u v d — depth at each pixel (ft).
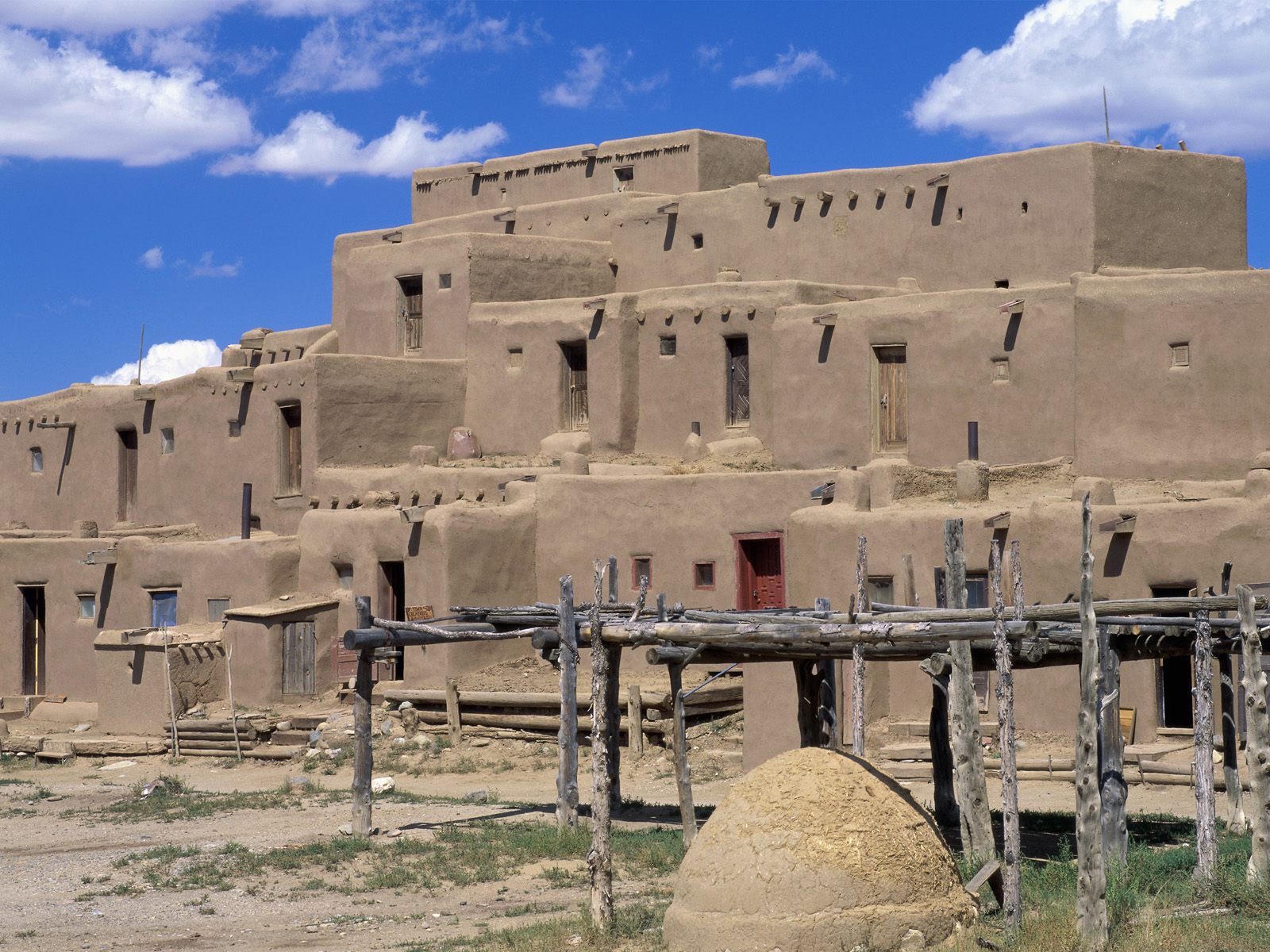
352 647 59.88
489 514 93.86
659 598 53.11
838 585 76.28
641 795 71.20
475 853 56.34
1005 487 82.43
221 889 53.21
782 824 37.65
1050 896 42.57
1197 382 79.82
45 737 95.81
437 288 114.21
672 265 112.47
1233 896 41.75
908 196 100.12
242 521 111.04
